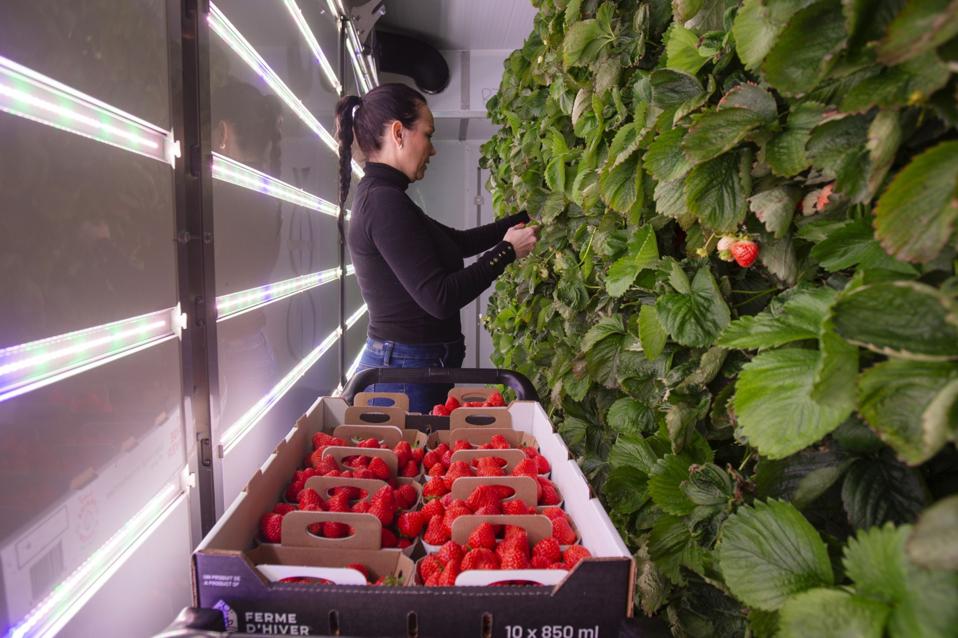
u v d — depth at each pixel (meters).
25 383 0.74
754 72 0.70
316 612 0.77
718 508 0.80
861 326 0.49
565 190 1.69
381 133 1.97
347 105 2.18
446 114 5.09
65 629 0.81
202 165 1.24
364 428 1.56
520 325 2.69
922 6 0.43
